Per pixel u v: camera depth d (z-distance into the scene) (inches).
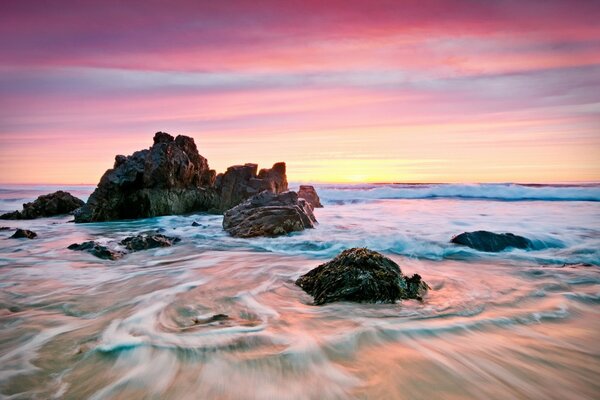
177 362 171.2
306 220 652.1
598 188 1258.0
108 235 640.4
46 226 783.7
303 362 169.3
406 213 914.1
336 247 490.3
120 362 172.6
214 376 159.3
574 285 292.5
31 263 404.8
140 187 909.8
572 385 151.3
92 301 267.4
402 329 202.7
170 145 956.6
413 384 151.4
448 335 196.1
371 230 612.4
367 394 145.0
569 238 486.9
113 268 381.7
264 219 604.1
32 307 255.9
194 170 1028.5
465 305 242.8
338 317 222.8
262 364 167.9
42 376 162.1
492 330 202.5
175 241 543.8
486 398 141.9
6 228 734.5
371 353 177.2
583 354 176.4
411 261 398.6
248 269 373.7
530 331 201.9
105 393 148.6
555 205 1048.8
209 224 759.1
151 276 344.5
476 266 369.4
